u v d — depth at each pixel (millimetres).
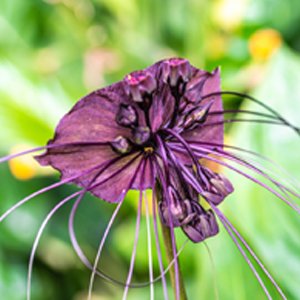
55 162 752
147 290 1279
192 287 1164
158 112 753
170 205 743
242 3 1538
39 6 1688
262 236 1021
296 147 1049
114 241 1383
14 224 1466
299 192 1017
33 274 1450
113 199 772
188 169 771
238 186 1058
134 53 1599
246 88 1428
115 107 742
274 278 998
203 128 785
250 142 1072
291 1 1537
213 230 748
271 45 1379
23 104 1325
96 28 1690
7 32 1685
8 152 1489
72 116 738
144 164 763
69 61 1649
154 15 1660
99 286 1460
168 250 773
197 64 1526
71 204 1525
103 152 756
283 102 1076
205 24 1548
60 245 1479
